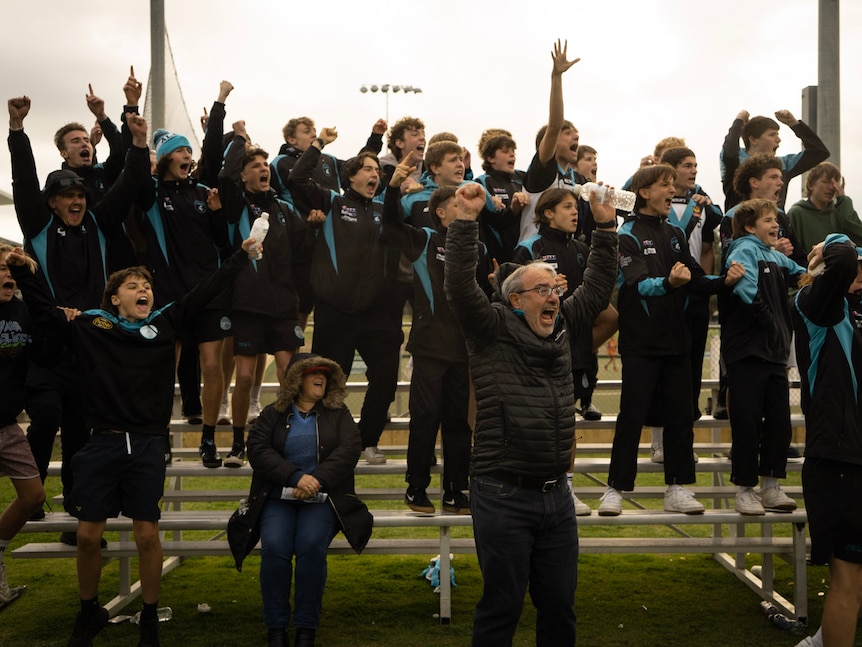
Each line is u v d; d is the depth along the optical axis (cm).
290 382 502
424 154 666
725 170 663
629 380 533
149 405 470
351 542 488
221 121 600
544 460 378
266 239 576
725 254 594
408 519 523
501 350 385
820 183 662
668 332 529
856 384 435
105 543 561
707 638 514
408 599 588
